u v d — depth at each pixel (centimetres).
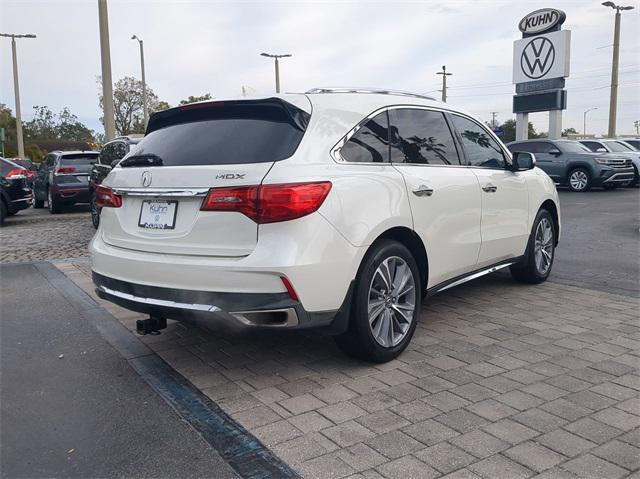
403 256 411
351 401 349
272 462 285
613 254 806
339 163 377
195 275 346
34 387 382
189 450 300
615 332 470
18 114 3978
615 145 2092
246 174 342
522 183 577
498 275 684
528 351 429
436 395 355
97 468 285
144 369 409
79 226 1238
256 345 452
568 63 2217
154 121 438
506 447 294
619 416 325
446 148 483
